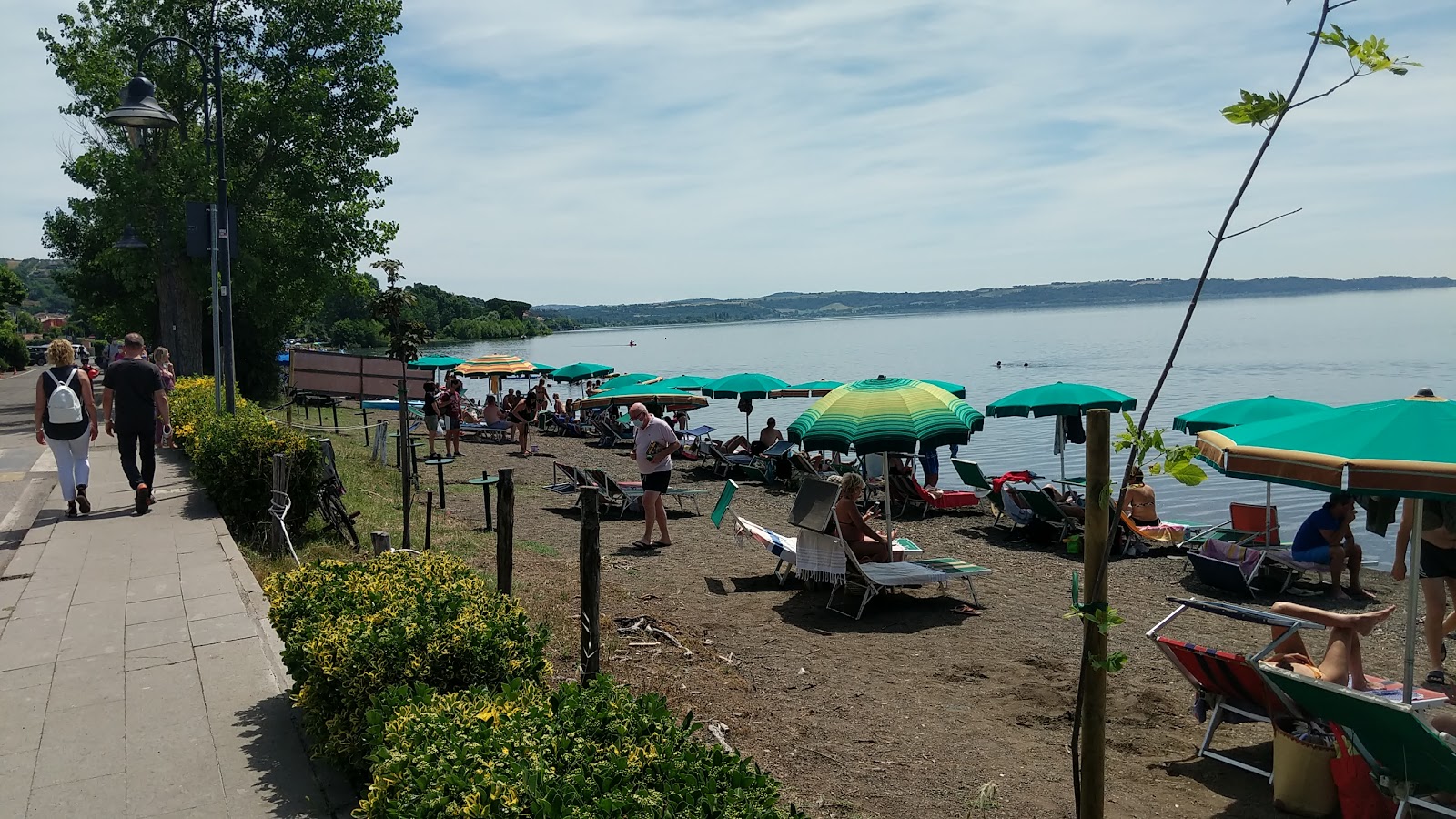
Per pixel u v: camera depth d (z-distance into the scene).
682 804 3.04
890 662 7.83
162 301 29.72
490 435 29.94
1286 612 5.80
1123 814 5.17
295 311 33.53
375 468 18.06
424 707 3.83
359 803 4.22
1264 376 46.62
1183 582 11.02
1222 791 5.49
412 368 29.06
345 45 32.06
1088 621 3.23
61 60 28.84
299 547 9.81
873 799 5.19
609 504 15.26
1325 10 2.61
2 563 8.53
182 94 29.50
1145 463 2.99
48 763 4.61
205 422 11.96
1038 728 6.42
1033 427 32.22
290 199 31.31
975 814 5.05
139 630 6.55
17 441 19.11
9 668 5.86
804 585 10.34
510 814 3.00
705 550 12.33
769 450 19.92
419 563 5.86
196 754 4.70
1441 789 4.67
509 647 4.67
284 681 5.65
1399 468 4.04
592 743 3.45
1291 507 18.12
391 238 33.34
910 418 10.09
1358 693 4.63
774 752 5.76
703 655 7.62
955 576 9.51
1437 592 7.21
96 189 28.02
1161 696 7.04
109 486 12.56
